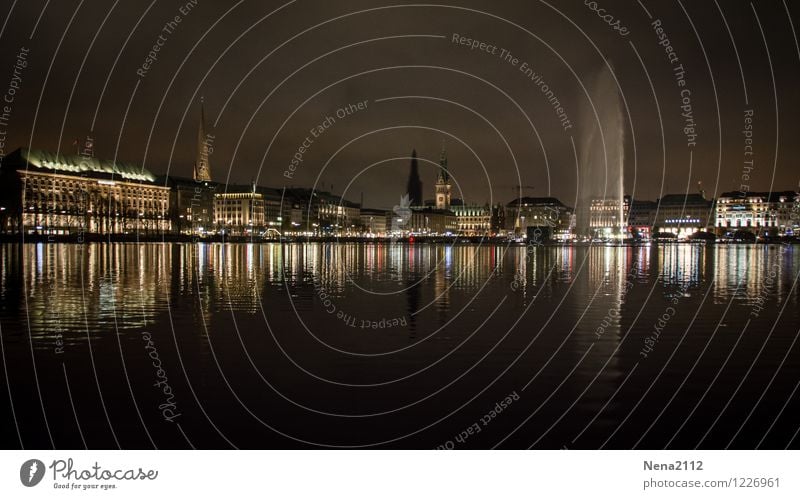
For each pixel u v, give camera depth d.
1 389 12.42
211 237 152.62
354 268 48.50
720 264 54.12
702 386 12.79
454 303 26.08
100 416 11.07
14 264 48.84
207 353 15.77
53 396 12.05
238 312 22.89
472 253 81.75
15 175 137.62
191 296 27.67
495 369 14.28
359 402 11.93
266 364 14.70
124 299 26.34
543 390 12.59
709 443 10.08
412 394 12.40
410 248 106.25
